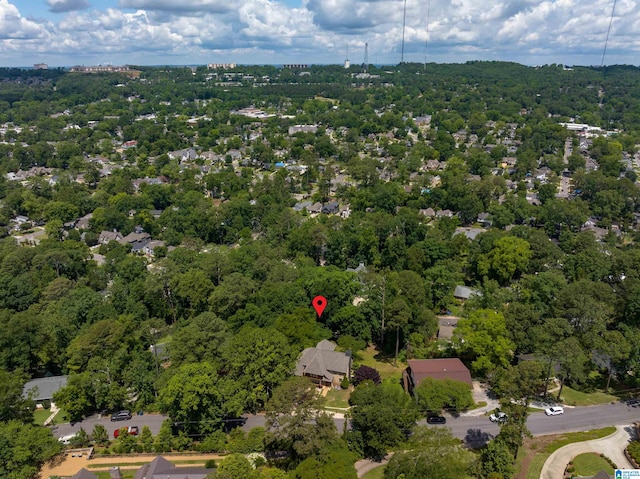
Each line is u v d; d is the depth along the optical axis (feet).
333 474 185.78
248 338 269.85
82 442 237.86
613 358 259.60
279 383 260.21
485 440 237.66
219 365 270.26
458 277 411.54
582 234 465.06
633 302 302.66
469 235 553.23
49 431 229.25
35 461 222.07
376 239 465.88
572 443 233.76
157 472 200.75
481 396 274.98
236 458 196.85
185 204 609.42
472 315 296.71
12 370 288.30
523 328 290.15
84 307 339.36
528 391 221.46
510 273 403.95
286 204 651.66
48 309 336.70
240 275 354.54
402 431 234.17
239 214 578.25
